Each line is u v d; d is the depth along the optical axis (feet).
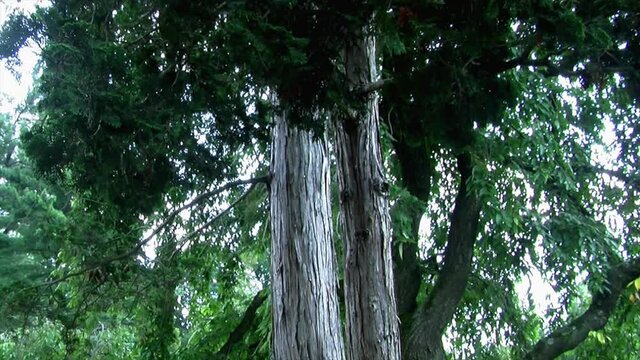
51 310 31.48
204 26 15.64
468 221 34.30
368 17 15.76
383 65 22.24
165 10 15.79
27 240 41.70
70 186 21.70
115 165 19.02
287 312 25.04
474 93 16.96
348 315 19.48
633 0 15.53
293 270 25.27
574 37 14.70
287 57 14.25
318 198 26.14
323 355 24.59
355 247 19.58
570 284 38.01
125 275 30.53
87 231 29.63
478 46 15.56
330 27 15.30
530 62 16.47
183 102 17.37
